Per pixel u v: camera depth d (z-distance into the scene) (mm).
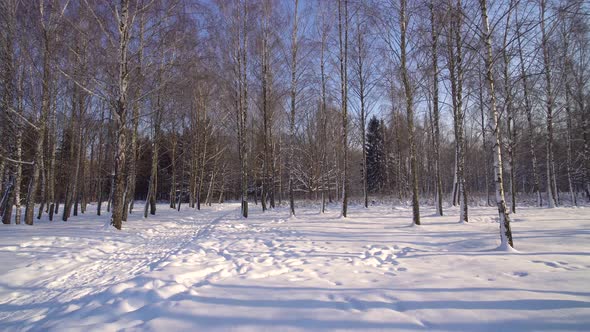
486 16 6953
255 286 4164
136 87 11906
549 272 4559
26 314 3723
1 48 11422
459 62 11414
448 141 34969
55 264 5945
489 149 26672
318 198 34906
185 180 41344
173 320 3033
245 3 16156
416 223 10617
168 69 11961
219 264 5656
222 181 40188
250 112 25438
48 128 15617
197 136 26469
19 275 5141
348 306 3354
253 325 2914
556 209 15102
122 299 3762
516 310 3174
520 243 6840
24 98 12406
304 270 5102
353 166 37656
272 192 25203
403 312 3174
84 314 3477
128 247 8008
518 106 15484
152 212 19344
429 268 5062
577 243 6559
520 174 30312
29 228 10141
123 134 10773
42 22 11000
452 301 3451
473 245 6844
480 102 14188
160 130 18219
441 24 10078
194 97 21391
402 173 30500
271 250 7020
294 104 15203
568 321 2900
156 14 11125
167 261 5926
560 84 16266
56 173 20484
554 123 18094
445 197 27703
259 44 16547
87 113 16469
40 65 11859
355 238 8320
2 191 16422
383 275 4691
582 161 21297
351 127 23578
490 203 21812
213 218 16562
